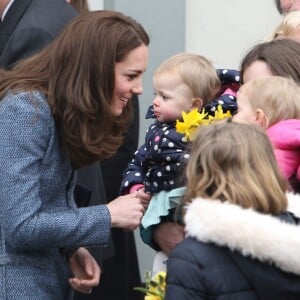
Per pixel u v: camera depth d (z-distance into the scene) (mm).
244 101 11672
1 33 14242
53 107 10500
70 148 10672
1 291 10586
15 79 10688
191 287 9633
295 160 11367
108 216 10766
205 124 11484
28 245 10477
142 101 19141
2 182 10359
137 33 10672
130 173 13383
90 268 11391
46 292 10812
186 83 12891
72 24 10688
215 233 9578
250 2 19641
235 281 9586
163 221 12758
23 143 10344
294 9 15523
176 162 12492
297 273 9547
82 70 10422
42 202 10625
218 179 9859
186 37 19688
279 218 9875
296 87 11688
